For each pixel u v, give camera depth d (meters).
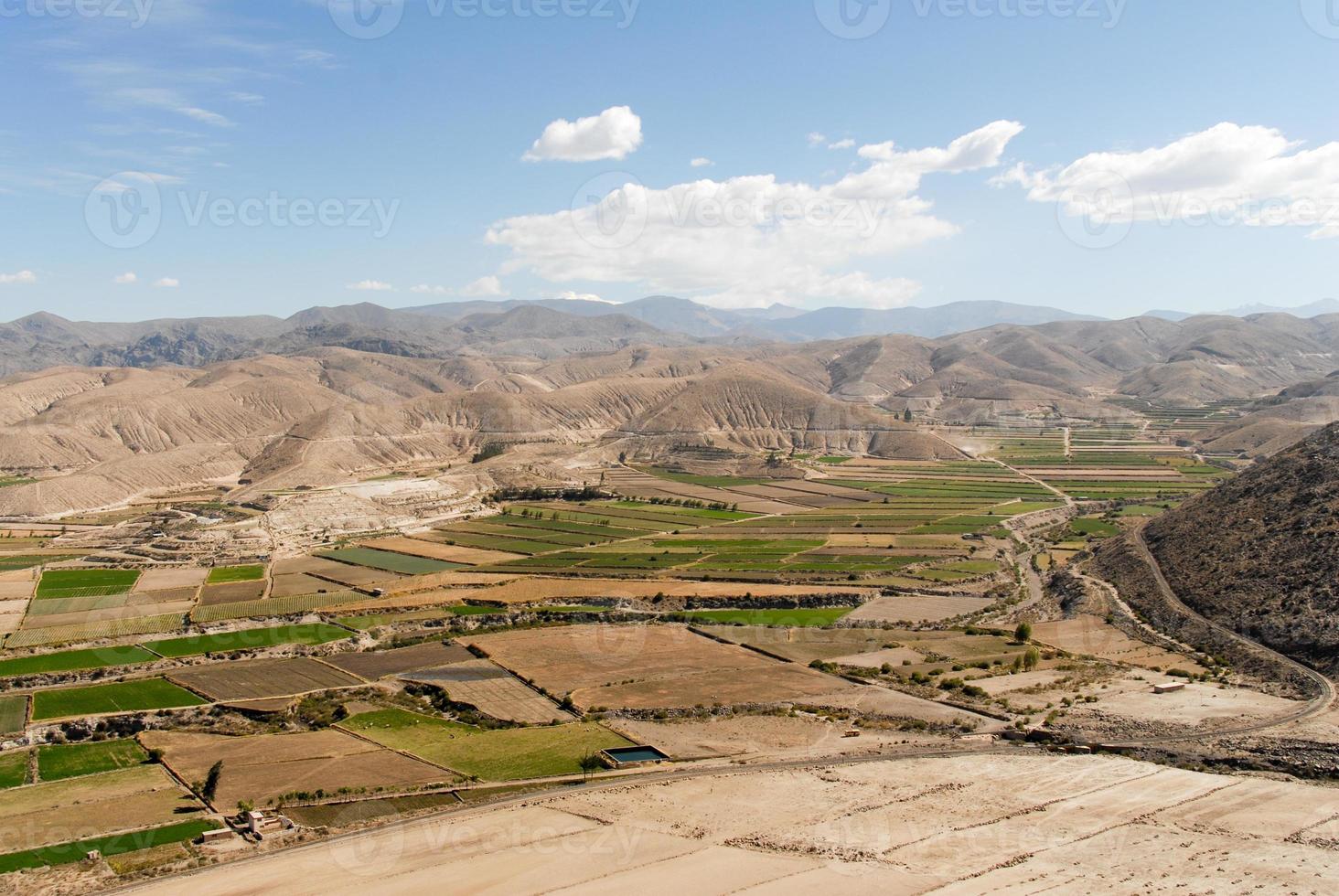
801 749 101.19
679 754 101.00
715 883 70.38
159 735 110.19
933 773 92.00
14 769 100.00
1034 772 91.19
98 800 91.50
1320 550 130.38
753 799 87.56
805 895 67.94
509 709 116.75
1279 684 109.75
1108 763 92.38
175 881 74.50
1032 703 110.75
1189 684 112.94
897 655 132.25
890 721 108.50
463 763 100.12
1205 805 81.44
